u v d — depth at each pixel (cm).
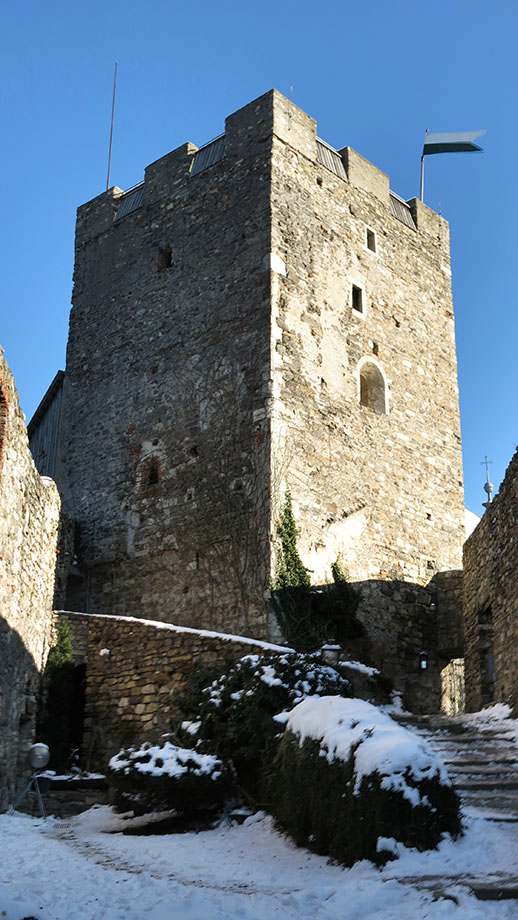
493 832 944
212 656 1591
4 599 1286
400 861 863
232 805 1243
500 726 1451
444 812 910
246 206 2345
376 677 1788
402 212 2741
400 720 1532
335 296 2395
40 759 1338
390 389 2486
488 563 1881
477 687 1986
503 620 1705
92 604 2341
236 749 1293
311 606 2062
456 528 2556
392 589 2309
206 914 761
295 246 2322
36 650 1580
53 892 816
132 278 2552
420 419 2555
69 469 2509
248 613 2034
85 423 2520
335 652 1465
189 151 2538
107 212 2678
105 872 927
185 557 2191
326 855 963
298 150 2417
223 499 2156
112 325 2553
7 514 1270
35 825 1259
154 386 2394
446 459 2600
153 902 801
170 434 2319
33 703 1534
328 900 799
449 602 2411
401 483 2428
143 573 2264
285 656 1406
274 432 2117
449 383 2697
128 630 1689
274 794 1155
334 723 1036
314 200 2420
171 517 2248
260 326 2211
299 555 2086
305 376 2239
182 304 2403
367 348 2450
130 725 1628
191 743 1347
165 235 2511
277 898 817
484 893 758
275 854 1014
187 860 1009
